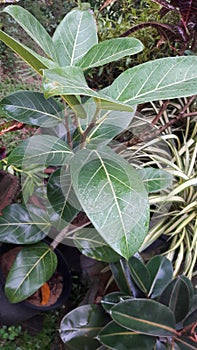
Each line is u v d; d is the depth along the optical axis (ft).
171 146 2.18
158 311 1.47
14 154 1.50
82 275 2.15
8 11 1.17
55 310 2.11
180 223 1.99
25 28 1.20
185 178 2.00
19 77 3.78
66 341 1.58
